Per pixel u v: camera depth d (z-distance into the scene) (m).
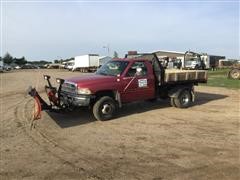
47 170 5.92
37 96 9.58
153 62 11.53
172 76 11.79
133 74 10.83
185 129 8.97
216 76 35.22
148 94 11.30
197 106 12.85
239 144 7.47
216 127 9.18
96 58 63.72
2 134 8.51
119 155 6.76
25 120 10.27
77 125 9.56
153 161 6.36
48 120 10.20
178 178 5.50
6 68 81.94
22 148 7.28
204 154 6.76
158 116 10.80
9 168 6.04
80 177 5.58
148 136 8.25
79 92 9.72
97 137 8.21
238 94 17.06
